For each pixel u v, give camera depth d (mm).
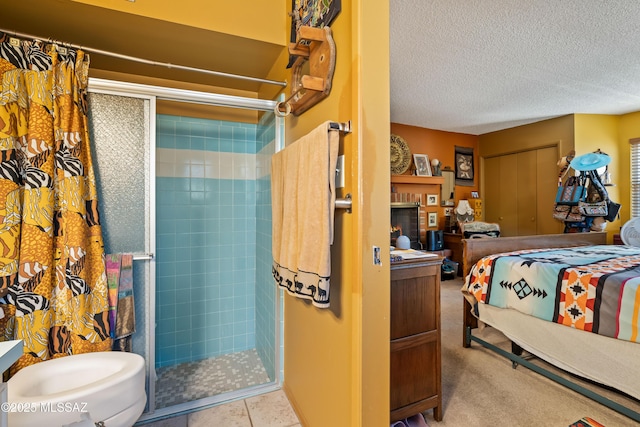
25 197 1316
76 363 1222
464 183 5141
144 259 1616
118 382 1084
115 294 1516
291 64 1635
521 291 2020
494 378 2041
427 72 2795
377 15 1106
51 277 1370
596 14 1950
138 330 1633
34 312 1319
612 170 4031
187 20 1498
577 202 3611
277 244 1533
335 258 1273
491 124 4586
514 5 1862
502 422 1617
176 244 2260
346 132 1152
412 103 3627
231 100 1771
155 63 1581
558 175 4203
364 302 1095
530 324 1983
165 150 2217
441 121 4414
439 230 4781
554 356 1854
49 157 1364
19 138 1325
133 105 1604
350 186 1159
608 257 2199
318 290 1087
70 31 1555
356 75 1081
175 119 2238
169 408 1721
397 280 1479
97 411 1029
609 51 2424
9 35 1426
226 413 1706
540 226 4469
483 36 2205
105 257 1502
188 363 2275
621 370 1562
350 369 1158
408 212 4434
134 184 1610
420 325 1544
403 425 1519
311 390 1512
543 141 4348
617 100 3516
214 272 2381
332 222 1088
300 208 1244
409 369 1521
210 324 2373
